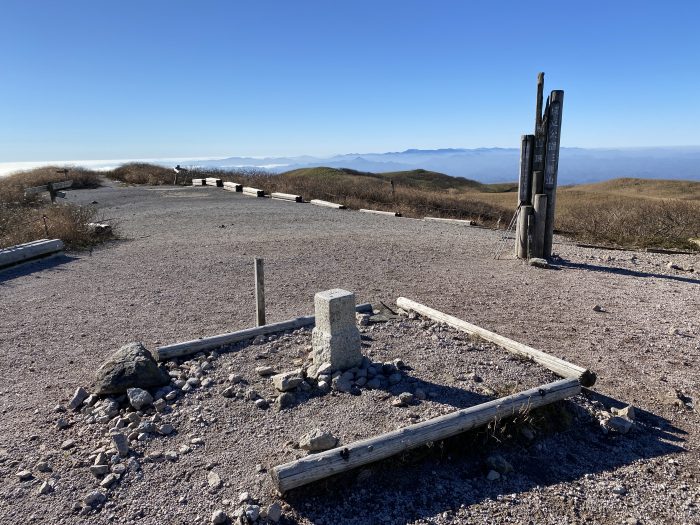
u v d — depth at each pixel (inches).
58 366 198.5
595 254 418.9
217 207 709.3
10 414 162.1
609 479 133.7
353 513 120.1
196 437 148.9
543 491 129.3
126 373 171.6
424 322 235.6
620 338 226.2
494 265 370.0
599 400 171.3
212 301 282.8
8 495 124.6
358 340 184.7
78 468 135.3
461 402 161.3
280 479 118.9
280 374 175.9
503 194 1640.0
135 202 778.8
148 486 128.1
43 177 1055.6
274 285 315.0
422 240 471.8
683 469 137.1
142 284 319.6
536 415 154.5
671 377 187.9
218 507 120.4
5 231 464.1
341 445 139.6
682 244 466.3
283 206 727.1
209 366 192.1
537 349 207.6
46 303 281.7
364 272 346.6
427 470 135.7
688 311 262.2
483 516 120.3
